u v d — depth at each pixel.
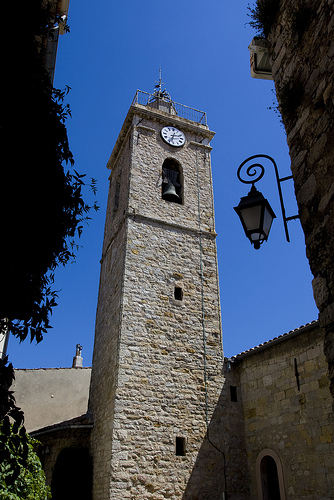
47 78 5.38
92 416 17.67
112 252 20.89
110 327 18.06
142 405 15.52
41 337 4.98
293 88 6.51
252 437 16.02
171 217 20.39
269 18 7.44
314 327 14.13
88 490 15.69
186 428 15.80
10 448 4.52
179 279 18.92
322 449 12.87
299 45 6.57
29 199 4.76
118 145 24.52
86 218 5.73
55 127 5.30
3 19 4.90
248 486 15.59
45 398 23.88
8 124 4.71
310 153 5.91
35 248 4.93
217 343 18.11
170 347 17.12
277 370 15.55
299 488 13.30
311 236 5.63
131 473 14.27
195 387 16.72
